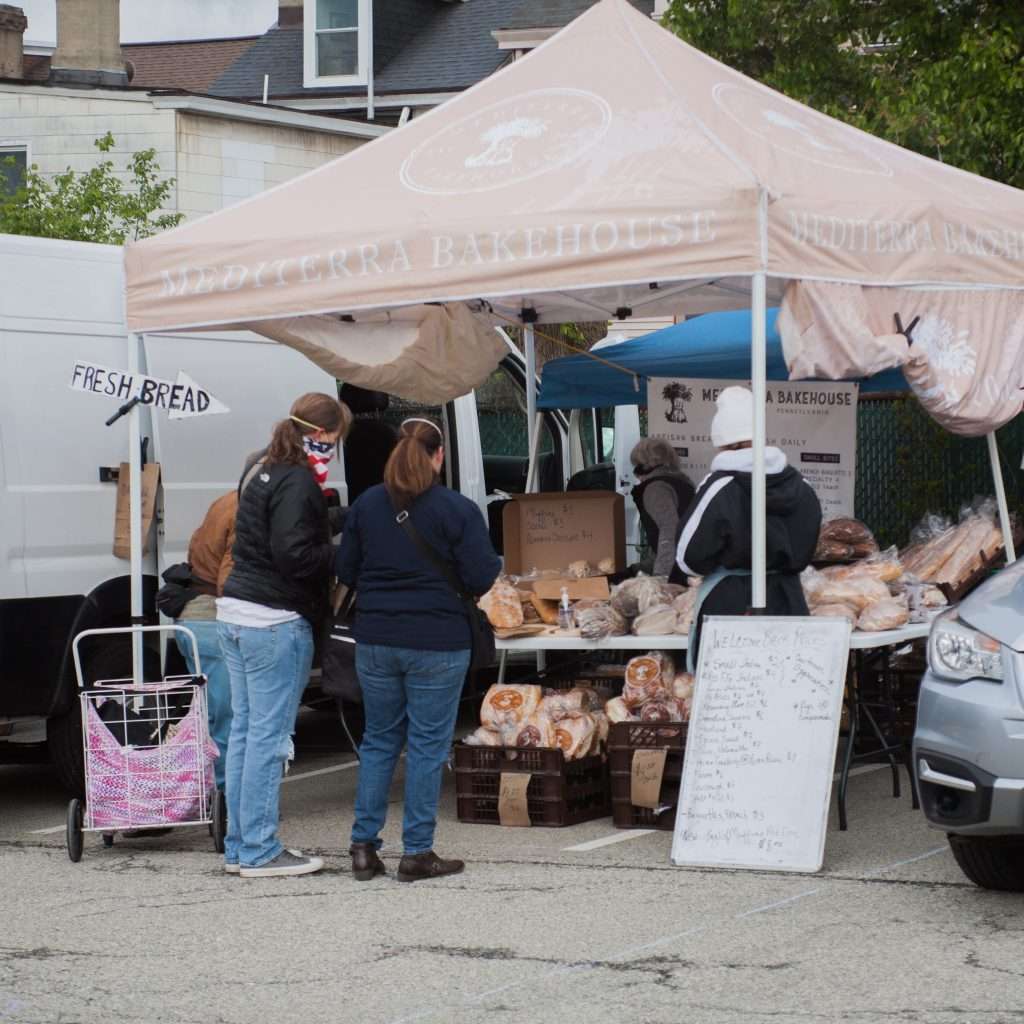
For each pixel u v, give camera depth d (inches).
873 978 207.9
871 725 333.4
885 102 483.8
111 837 304.7
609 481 487.8
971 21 486.0
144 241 310.8
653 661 310.7
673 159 284.5
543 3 892.0
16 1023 202.1
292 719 276.4
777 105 334.3
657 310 392.2
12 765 417.1
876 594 307.7
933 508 518.6
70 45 780.0
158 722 295.6
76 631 325.1
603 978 212.1
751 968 214.1
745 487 282.2
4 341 319.9
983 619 234.8
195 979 217.9
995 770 224.5
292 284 298.5
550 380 441.4
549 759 305.3
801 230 275.3
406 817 268.2
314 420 271.3
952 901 244.5
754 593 278.4
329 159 747.4
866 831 295.0
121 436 336.5
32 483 319.6
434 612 260.2
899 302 303.9
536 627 319.3
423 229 288.8
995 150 475.5
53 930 244.5
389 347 356.2
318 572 268.5
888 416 524.4
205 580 296.5
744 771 272.7
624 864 274.8
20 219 604.4
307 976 217.5
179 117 697.0
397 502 258.8
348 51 971.3
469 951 226.4
